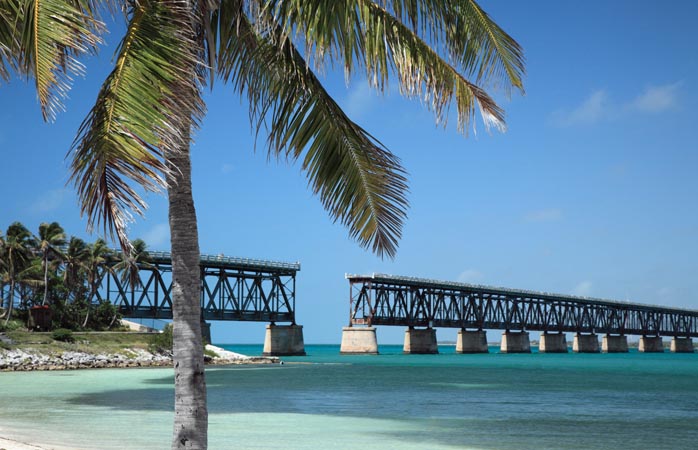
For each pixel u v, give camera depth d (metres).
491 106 9.89
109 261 101.38
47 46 7.16
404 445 25.58
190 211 9.39
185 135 8.70
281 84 10.56
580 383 65.94
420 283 163.38
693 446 26.28
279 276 136.12
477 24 9.41
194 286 9.36
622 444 26.69
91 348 80.94
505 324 189.62
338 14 8.41
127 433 26.89
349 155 10.66
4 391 48.28
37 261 90.19
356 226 10.95
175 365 9.34
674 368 104.94
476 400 46.12
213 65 9.91
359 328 156.00
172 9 7.85
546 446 25.95
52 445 22.61
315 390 54.38
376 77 9.07
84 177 7.28
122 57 7.48
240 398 46.56
